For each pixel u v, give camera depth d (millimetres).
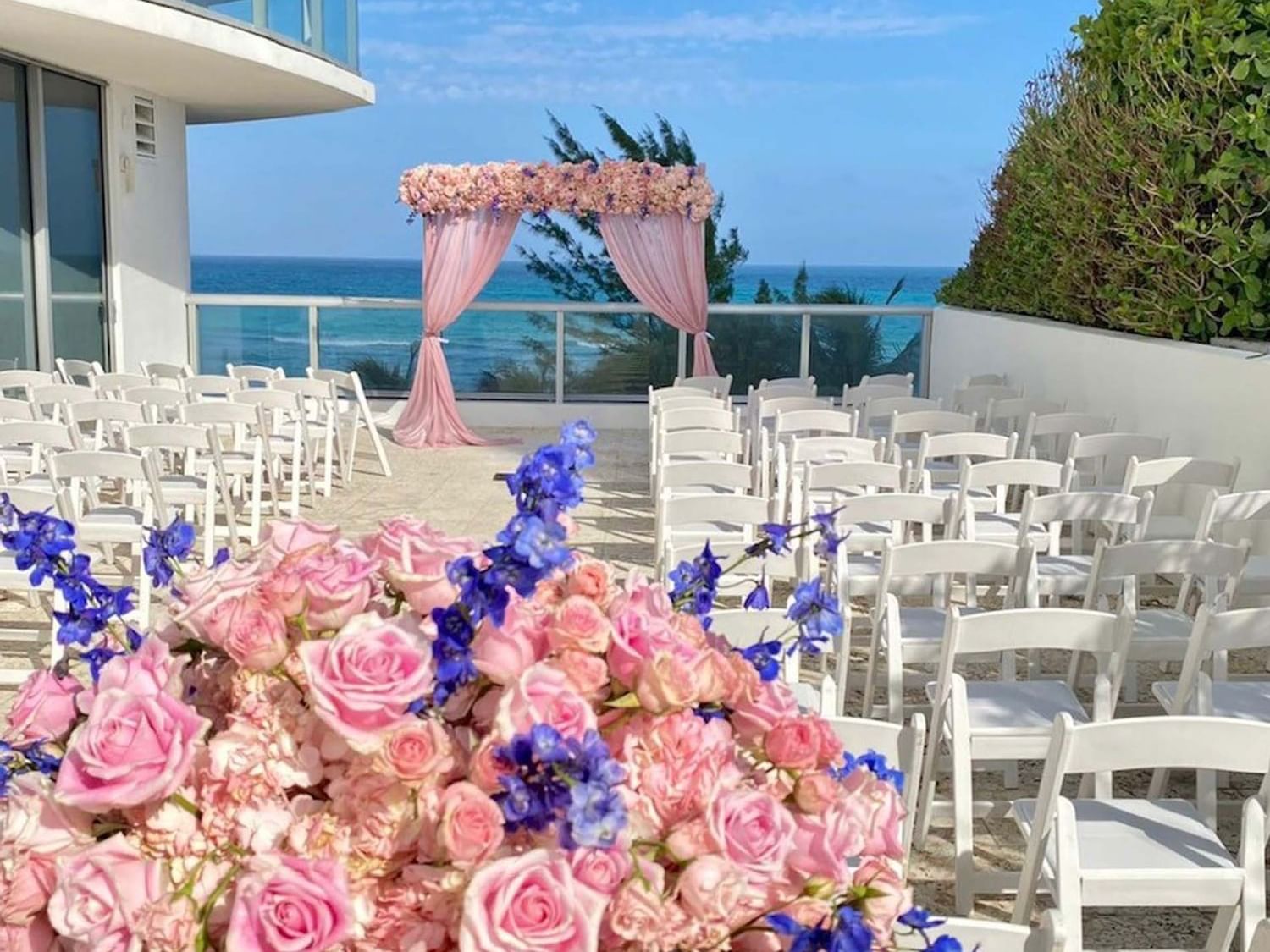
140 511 6508
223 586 1456
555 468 1271
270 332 13328
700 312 11766
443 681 1271
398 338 13125
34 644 5867
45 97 10867
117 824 1303
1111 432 7516
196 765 1292
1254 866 2586
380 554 1434
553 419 13125
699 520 5078
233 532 7461
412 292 84438
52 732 1413
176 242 13367
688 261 11656
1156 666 5562
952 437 6621
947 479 7703
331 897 1145
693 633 1450
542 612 1397
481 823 1163
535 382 13109
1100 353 8570
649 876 1179
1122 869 2723
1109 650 3486
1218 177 7320
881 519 4934
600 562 1480
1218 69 7301
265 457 8539
